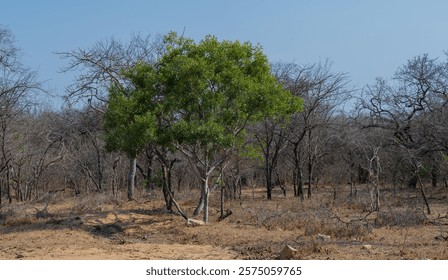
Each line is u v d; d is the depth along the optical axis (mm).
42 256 11797
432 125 26516
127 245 13633
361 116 34000
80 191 30859
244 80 16188
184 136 15586
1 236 14836
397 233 14680
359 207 20719
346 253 11492
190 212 19797
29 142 27047
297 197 27234
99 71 23828
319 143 31062
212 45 16797
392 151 29625
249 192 32812
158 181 18969
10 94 23984
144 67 16859
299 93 26703
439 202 24141
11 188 30984
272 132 26094
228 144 15797
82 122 29531
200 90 16062
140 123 15344
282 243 13039
